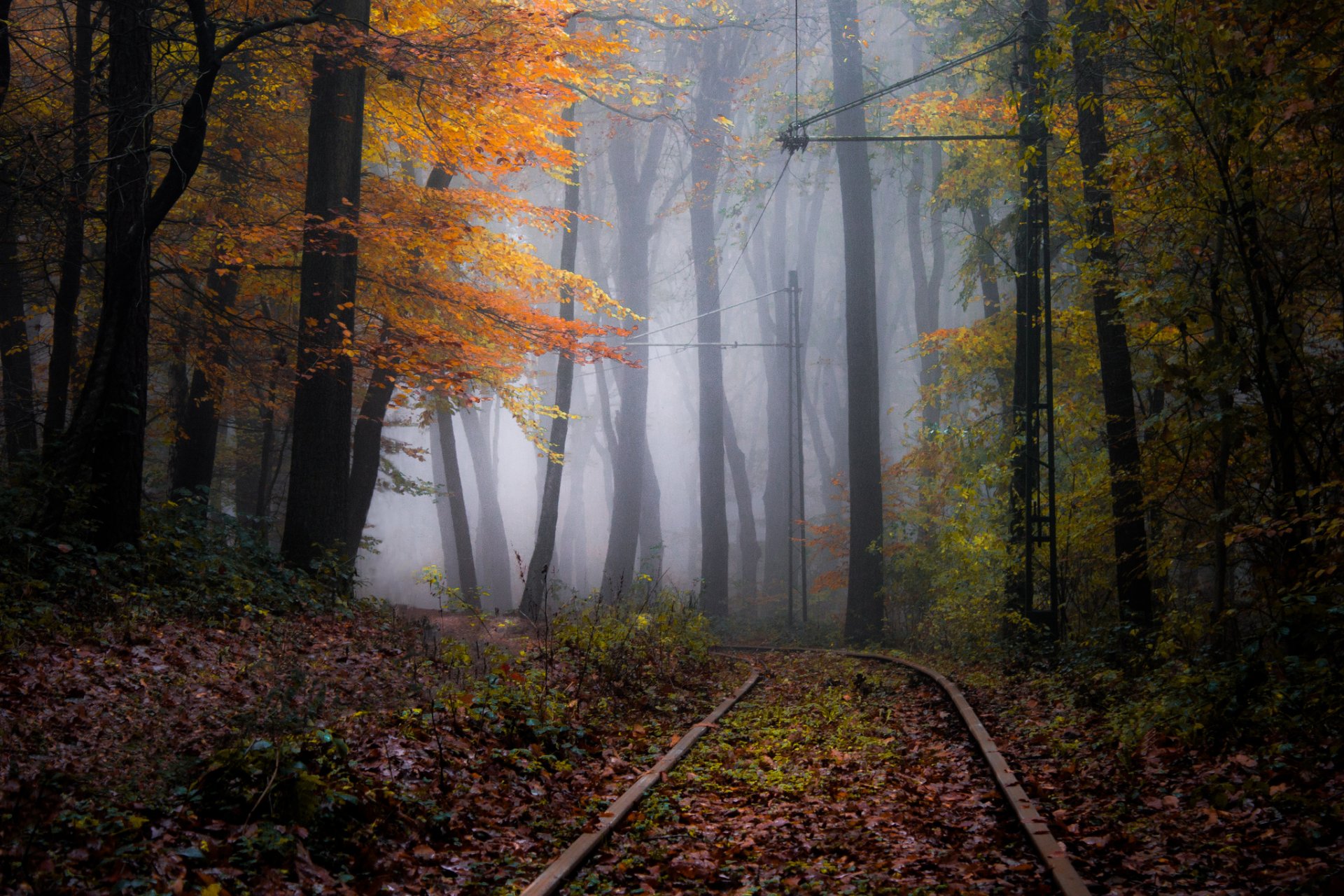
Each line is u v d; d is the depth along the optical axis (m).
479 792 6.91
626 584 35.59
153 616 10.42
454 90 14.47
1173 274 10.82
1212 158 9.64
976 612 20.30
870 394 30.42
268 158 19.03
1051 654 16.05
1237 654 9.23
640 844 6.24
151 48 13.45
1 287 17.92
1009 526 19.38
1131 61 12.30
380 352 16.05
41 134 12.95
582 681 11.55
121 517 11.95
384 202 17.52
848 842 6.29
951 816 6.88
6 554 10.54
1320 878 4.77
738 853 6.15
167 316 18.77
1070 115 16.20
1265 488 9.76
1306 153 8.97
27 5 17.27
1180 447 11.25
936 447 25.52
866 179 31.03
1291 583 8.88
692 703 12.84
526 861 5.82
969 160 25.25
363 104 16.69
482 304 17.98
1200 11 8.80
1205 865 5.40
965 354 23.77
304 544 15.53
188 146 12.19
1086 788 7.47
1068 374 20.52
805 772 8.52
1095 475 15.89
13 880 4.31
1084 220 13.63
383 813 5.96
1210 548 11.45
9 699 7.15
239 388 20.53
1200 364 9.80
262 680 9.40
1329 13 8.15
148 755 6.75
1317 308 9.82
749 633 34.66
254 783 5.80
